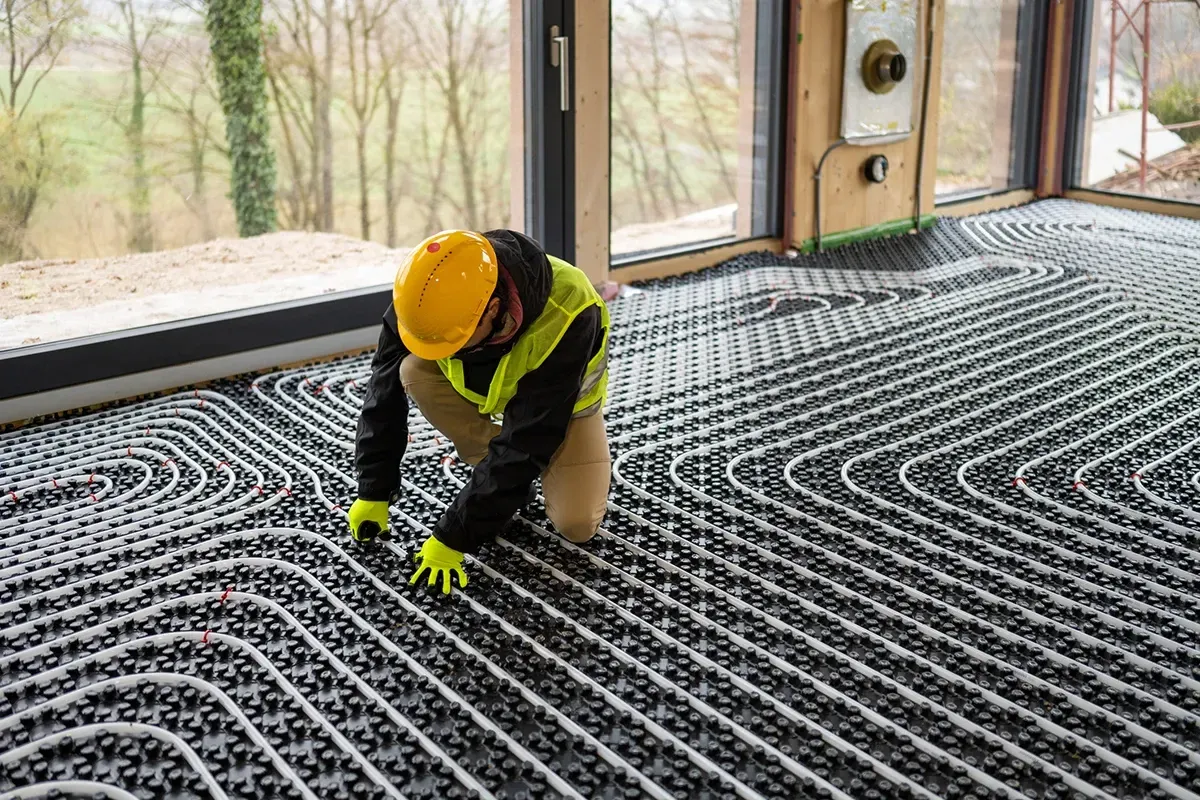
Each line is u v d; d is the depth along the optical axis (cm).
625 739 190
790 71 512
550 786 180
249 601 233
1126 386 357
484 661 211
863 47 524
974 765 183
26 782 180
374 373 238
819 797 176
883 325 427
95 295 378
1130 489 281
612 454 303
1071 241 560
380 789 178
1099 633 221
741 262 519
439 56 458
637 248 511
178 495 283
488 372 227
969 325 427
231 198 416
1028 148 663
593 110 435
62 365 334
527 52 418
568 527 248
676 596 234
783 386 359
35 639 221
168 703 200
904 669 209
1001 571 243
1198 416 328
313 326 385
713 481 287
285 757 186
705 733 192
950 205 625
